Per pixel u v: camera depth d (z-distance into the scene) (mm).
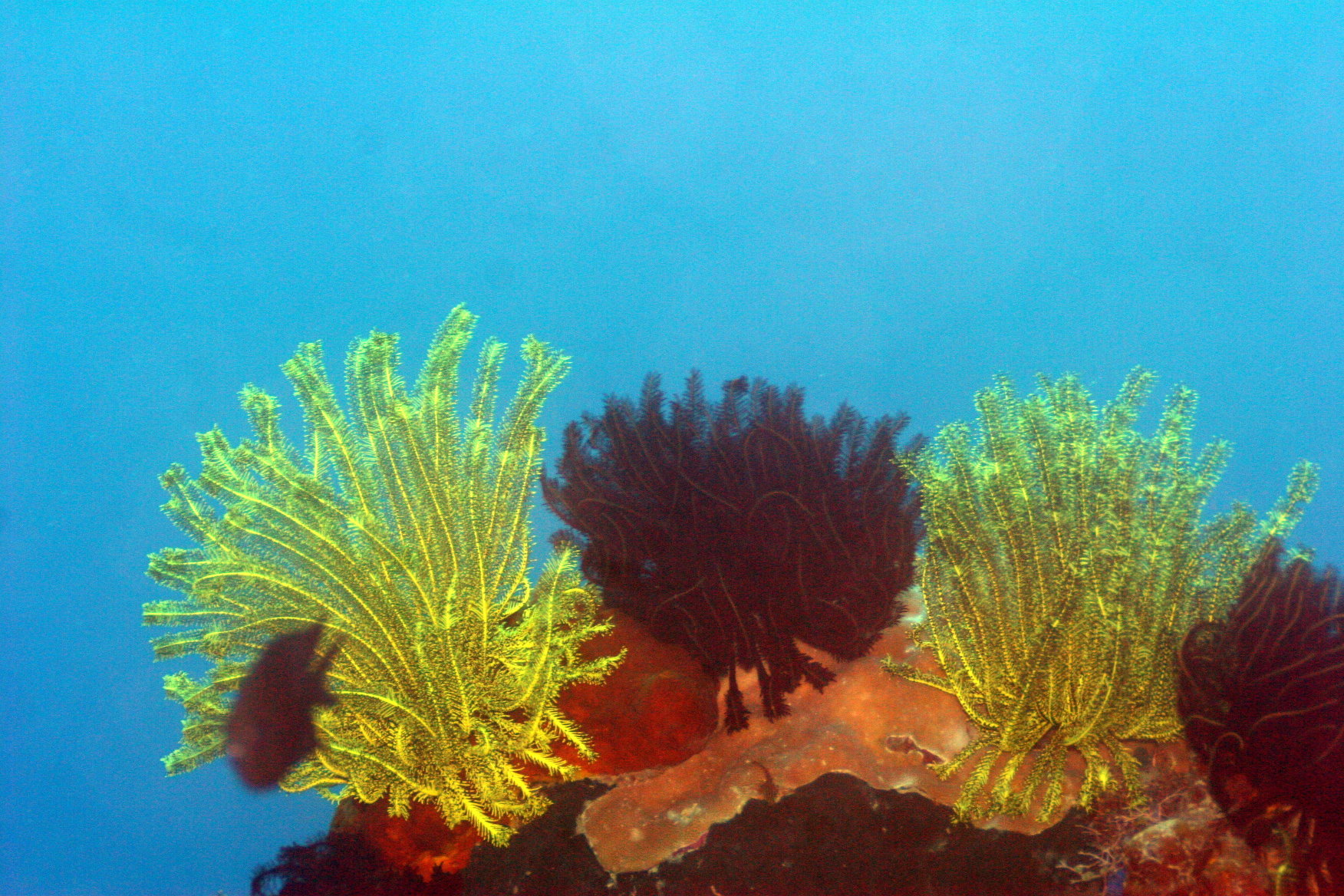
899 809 584
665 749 596
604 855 588
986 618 590
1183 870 553
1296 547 573
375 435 614
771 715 610
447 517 608
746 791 592
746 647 613
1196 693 556
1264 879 541
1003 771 577
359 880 618
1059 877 573
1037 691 578
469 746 594
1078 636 568
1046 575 584
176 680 621
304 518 600
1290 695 542
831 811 583
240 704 592
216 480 603
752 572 618
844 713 615
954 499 595
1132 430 604
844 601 621
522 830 602
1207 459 584
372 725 604
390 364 616
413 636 584
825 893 569
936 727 604
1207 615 580
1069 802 589
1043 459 589
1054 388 609
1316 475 569
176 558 617
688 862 580
